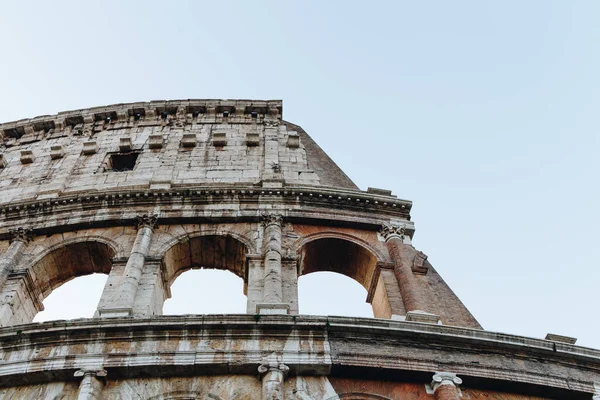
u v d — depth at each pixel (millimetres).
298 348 23156
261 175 36344
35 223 32219
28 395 22141
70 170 38156
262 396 21531
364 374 22984
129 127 42531
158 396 21891
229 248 31031
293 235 31062
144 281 27875
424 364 23281
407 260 30203
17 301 28438
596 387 23828
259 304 25562
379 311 29500
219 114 43281
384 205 33719
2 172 39562
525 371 23750
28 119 43688
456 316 27719
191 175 36500
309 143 41719
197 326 23406
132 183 36000
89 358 22594
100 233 31359
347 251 31688
